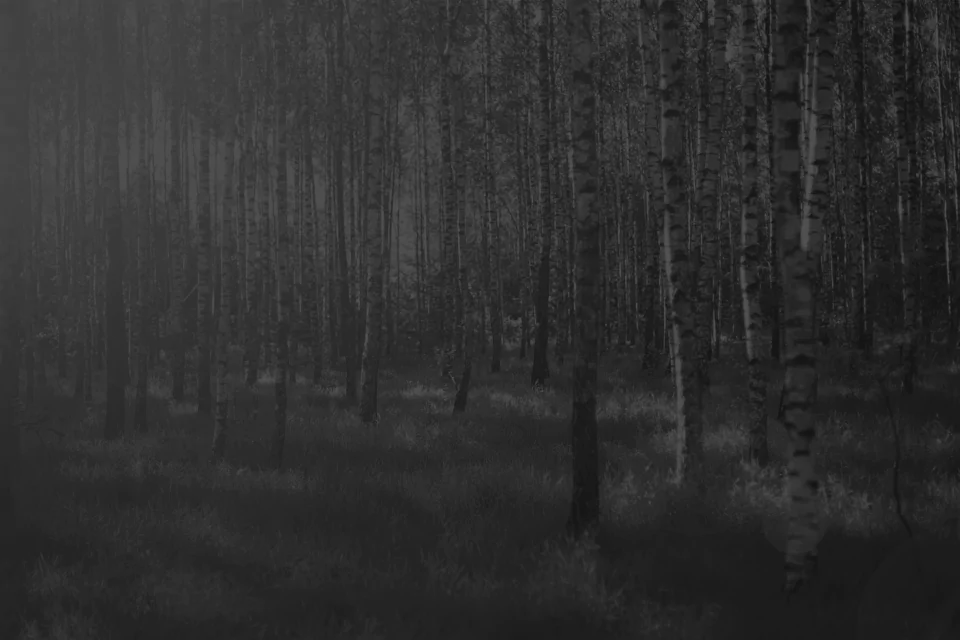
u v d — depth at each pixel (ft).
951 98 98.43
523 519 30.48
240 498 34.71
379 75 58.34
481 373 95.04
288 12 82.38
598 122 99.09
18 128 31.63
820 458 38.81
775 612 20.36
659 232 82.07
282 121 47.09
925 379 59.41
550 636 19.67
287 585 23.90
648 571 24.02
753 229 40.45
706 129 58.39
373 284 58.39
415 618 20.71
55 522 30.37
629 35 91.66
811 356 23.09
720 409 54.80
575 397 28.48
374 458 44.27
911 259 48.75
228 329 47.42
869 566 23.41
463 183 75.36
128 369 93.86
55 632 19.92
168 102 103.91
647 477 36.76
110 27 53.42
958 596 20.39
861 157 68.18
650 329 80.89
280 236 45.03
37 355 101.65
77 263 114.52
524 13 91.81
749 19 42.65
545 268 76.38
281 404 43.62
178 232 83.25
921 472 35.76
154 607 22.06
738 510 30.45
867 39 84.17
